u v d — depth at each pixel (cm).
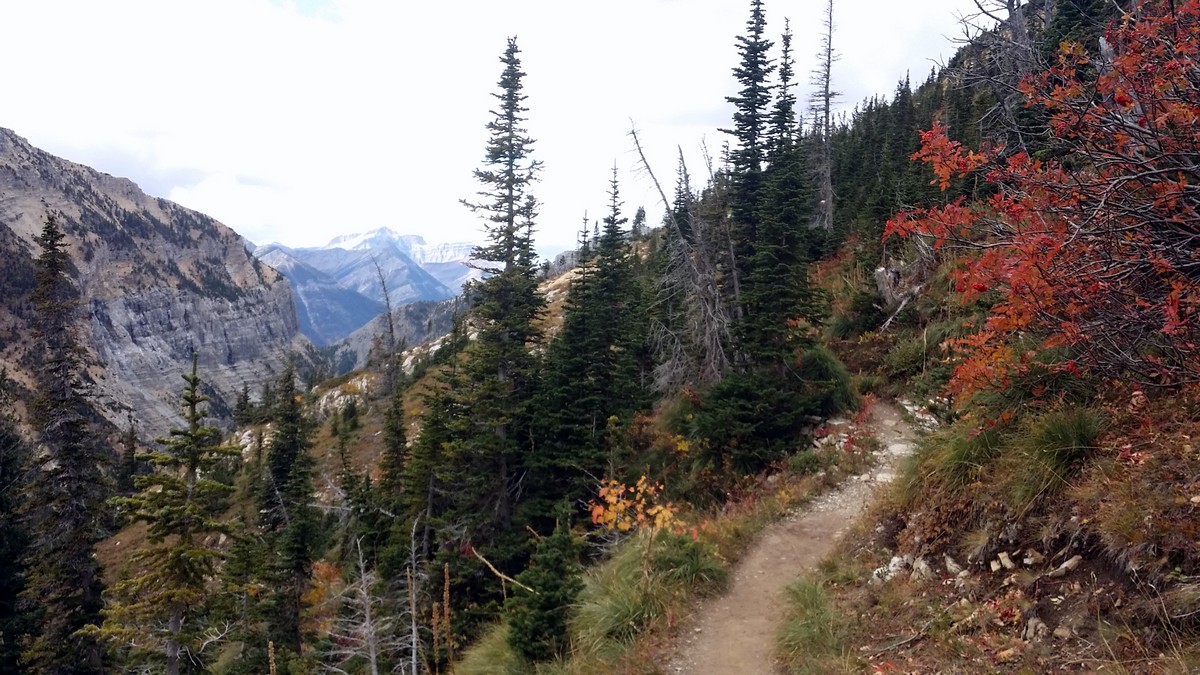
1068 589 501
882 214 2470
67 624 2236
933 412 966
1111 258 468
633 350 2370
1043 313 502
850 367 1783
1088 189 462
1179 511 447
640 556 973
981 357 632
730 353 1878
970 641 535
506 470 1978
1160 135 431
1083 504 528
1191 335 470
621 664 767
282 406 4066
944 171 559
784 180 1995
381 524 2319
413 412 5256
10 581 2294
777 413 1515
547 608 895
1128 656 423
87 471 2325
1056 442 582
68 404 2281
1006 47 793
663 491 1534
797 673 638
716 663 722
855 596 720
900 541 750
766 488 1287
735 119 2175
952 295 1606
